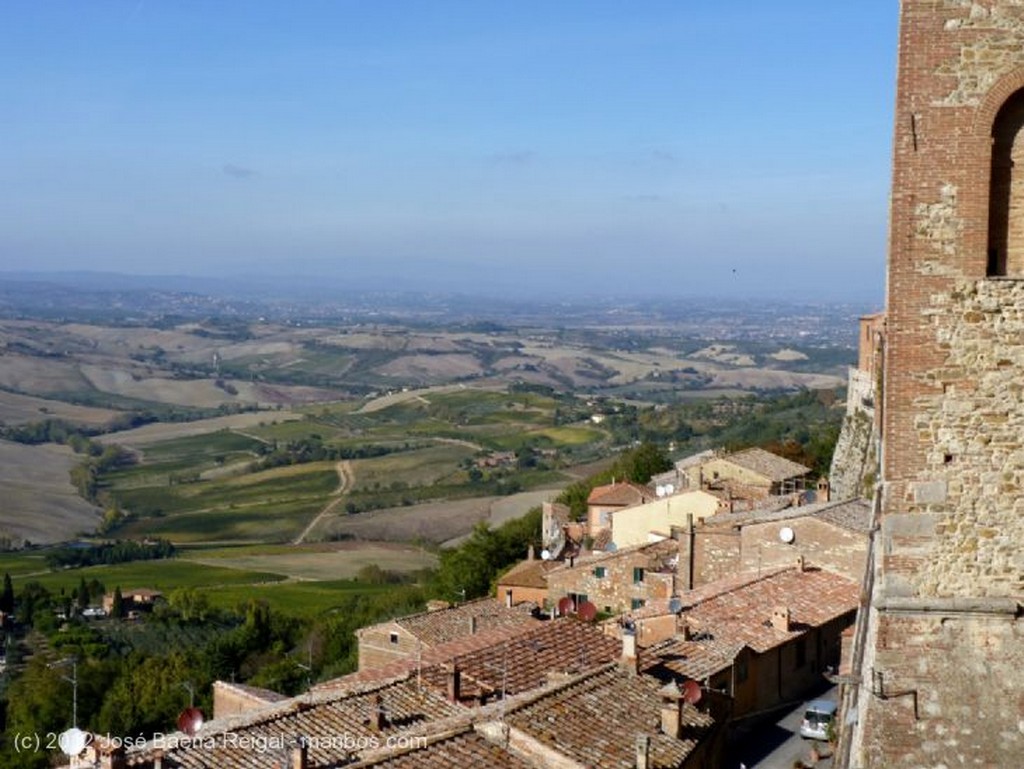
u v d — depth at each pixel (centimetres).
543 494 19462
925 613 1988
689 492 8612
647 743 3262
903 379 2008
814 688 5328
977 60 1958
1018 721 1919
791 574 5859
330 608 12475
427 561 16400
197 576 16438
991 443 1984
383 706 3953
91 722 7844
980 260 1975
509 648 4553
